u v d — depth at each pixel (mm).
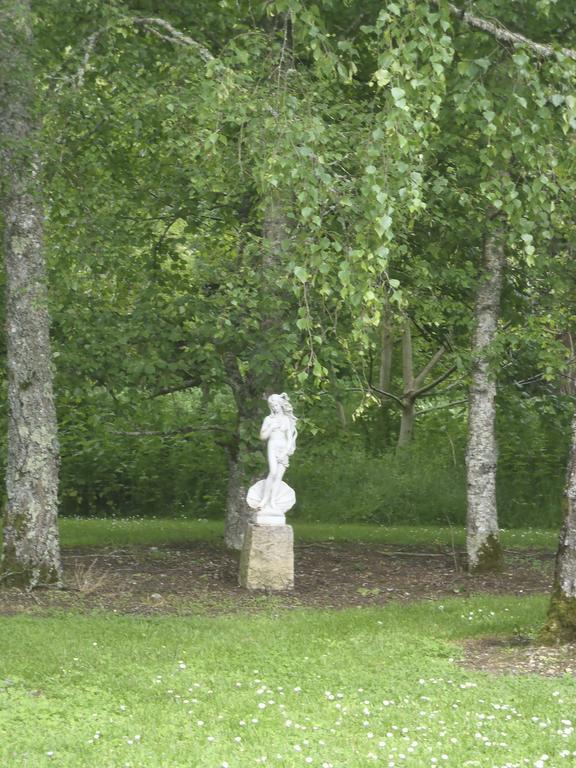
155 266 17781
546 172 10750
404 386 27188
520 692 9094
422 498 25109
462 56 11734
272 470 15656
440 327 18656
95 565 17109
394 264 16594
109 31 14586
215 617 13039
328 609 13969
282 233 16250
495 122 10656
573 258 17000
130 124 15133
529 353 18203
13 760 7168
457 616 13031
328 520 25172
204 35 16812
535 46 10281
